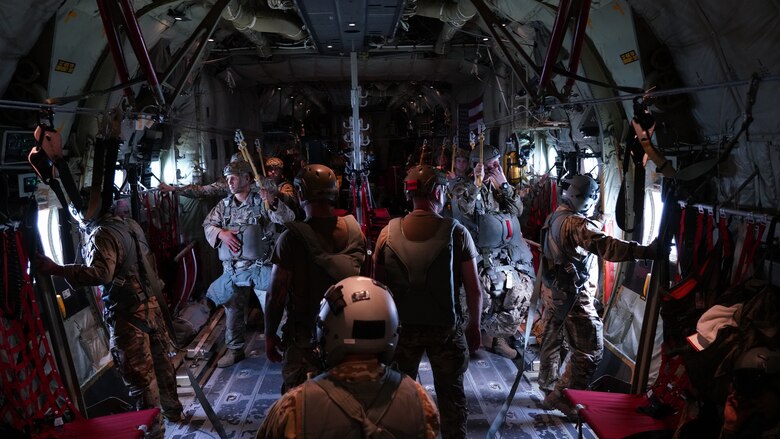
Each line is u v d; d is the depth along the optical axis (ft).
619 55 14.82
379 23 20.03
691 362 8.37
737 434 7.35
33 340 10.16
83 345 15.39
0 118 12.69
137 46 10.61
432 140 59.77
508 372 17.79
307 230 11.12
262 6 23.39
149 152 20.94
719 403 8.01
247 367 18.85
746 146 10.94
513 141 26.03
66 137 14.88
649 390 12.13
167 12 18.78
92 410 14.67
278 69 32.48
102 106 15.46
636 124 10.29
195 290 25.36
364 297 6.52
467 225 18.47
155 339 13.89
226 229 18.71
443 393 11.64
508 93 28.63
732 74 11.32
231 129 33.40
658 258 10.77
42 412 10.03
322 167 11.51
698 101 12.84
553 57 10.98
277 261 11.16
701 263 10.68
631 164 15.99
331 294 6.64
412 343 11.43
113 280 12.60
